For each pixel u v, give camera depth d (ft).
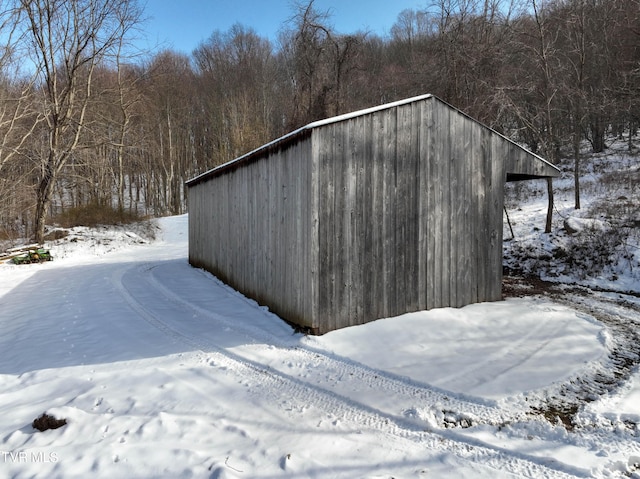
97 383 12.76
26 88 52.34
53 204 81.87
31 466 8.29
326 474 7.94
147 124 99.50
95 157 67.41
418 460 8.48
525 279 30.78
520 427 9.83
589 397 11.53
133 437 9.37
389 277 18.28
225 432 9.62
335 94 68.59
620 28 47.26
